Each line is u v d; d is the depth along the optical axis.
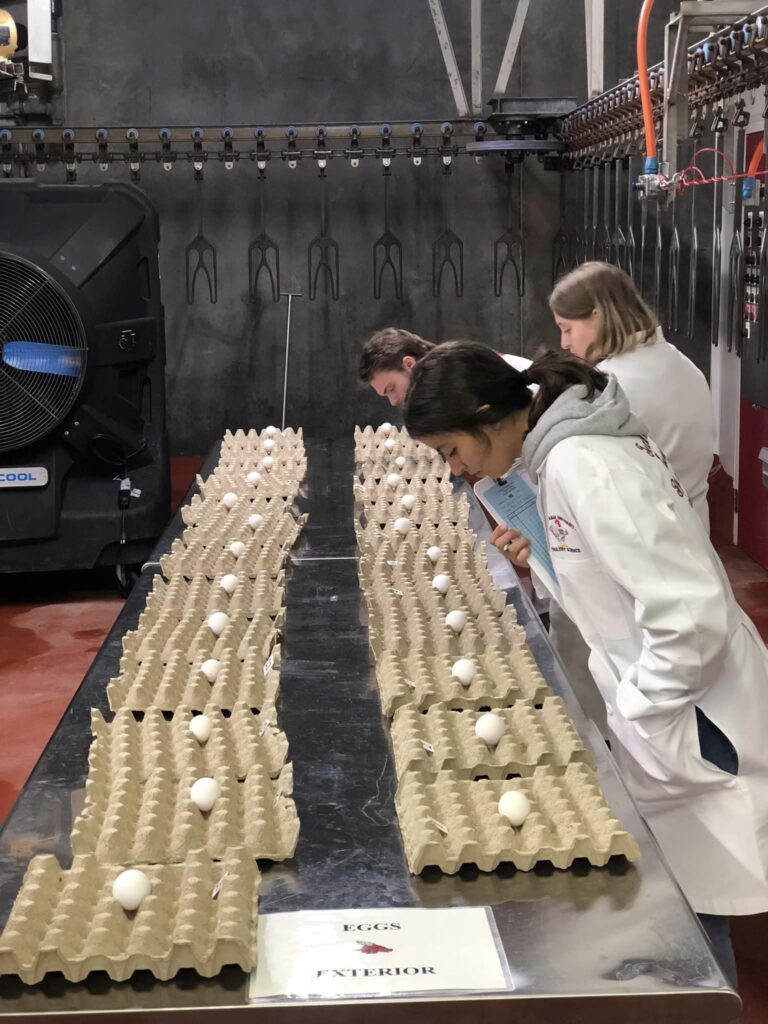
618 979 1.25
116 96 6.98
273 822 1.61
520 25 5.84
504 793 1.58
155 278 5.41
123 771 1.74
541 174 7.12
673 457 2.82
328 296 7.28
